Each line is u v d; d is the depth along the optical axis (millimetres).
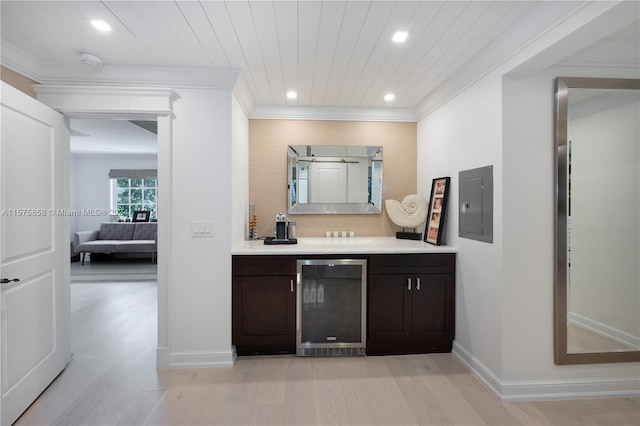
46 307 2221
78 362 2604
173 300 2537
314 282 2748
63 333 2449
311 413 1986
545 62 1931
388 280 2748
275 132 3508
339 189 3562
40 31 1966
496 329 2209
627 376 2197
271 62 2410
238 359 2691
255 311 2666
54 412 1980
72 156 7844
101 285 5145
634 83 2125
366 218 3617
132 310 3916
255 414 1974
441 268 2775
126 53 2250
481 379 2371
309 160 3525
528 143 2141
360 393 2201
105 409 2012
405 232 3449
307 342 2742
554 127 2145
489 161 2279
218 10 1766
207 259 2557
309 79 2732
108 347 2887
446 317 2789
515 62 1999
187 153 2531
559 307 2141
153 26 1920
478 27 1946
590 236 2152
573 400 2150
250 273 2652
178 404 2066
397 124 3625
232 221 2639
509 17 1843
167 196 2504
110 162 8016
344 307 2768
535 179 2148
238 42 2115
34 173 2092
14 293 1900
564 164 2121
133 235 7305
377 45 2160
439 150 3076
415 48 2201
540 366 2164
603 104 2131
